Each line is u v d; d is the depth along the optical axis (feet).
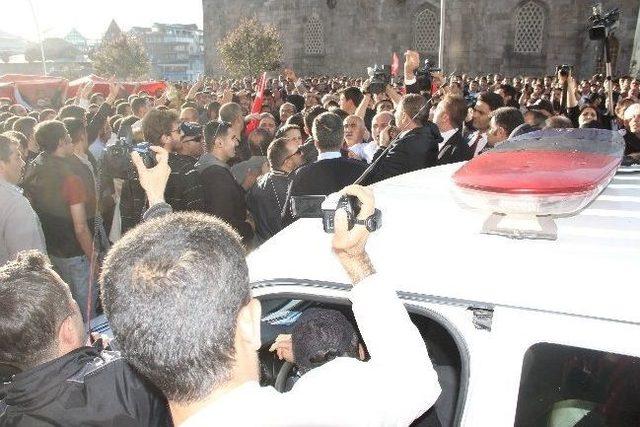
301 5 109.60
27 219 10.16
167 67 308.60
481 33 90.12
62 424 4.30
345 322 5.39
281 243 5.86
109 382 4.37
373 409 3.15
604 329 3.85
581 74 85.61
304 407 3.09
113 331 2.93
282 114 25.12
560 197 4.80
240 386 2.97
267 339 6.51
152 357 2.79
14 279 4.87
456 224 5.43
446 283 4.49
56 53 198.08
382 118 17.06
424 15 96.32
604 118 18.13
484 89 54.03
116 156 7.76
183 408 2.95
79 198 12.16
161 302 2.76
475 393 3.84
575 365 3.99
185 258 2.85
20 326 4.63
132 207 9.49
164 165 5.99
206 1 125.59
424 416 4.31
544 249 4.70
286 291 5.19
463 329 4.16
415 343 3.57
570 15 84.33
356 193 3.79
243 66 94.58
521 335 3.96
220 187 11.57
